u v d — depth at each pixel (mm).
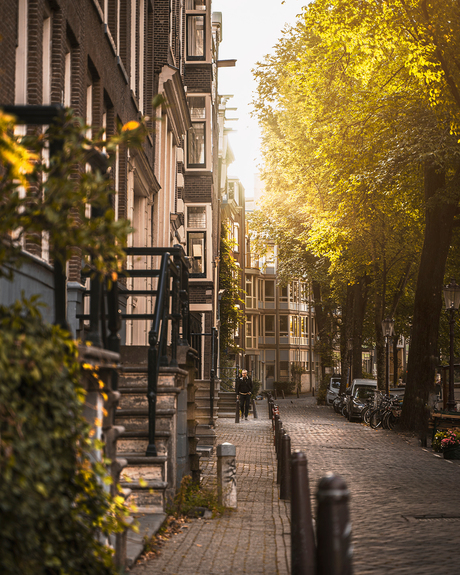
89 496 3764
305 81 24344
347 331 44156
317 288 50031
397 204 24547
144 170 16812
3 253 3430
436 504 10242
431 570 6340
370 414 27766
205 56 31719
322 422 30344
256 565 6117
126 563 5574
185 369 9789
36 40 7875
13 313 3438
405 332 48281
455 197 22172
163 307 8344
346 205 25406
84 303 10609
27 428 3230
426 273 24234
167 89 20766
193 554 6414
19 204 3410
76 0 9914
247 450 17719
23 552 3094
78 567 3660
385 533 8133
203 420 19234
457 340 41844
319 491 3383
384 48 18750
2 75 6816
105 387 4977
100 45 11836
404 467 14969
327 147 23656
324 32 18906
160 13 19906
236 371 41844
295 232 42125
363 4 17938
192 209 31172
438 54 17391
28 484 3070
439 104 18766
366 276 40406
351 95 23094
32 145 3555
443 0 17094
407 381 24484
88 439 3682
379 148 22453
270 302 78688
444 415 19656
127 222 3443
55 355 3443
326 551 3305
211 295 30812
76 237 3369
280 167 35938
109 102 12930
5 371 3102
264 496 10523
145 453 7594
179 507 8516
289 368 78250
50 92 8914
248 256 75312
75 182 3613
